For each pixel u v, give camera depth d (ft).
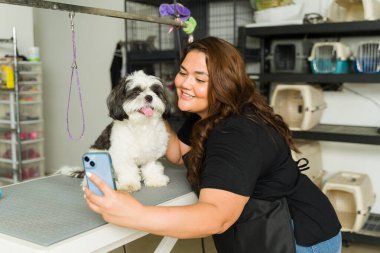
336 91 10.94
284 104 10.39
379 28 8.50
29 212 3.92
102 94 14.93
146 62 12.52
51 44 15.96
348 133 9.12
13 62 11.61
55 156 16.53
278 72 10.41
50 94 16.33
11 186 4.98
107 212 3.06
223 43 4.16
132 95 5.00
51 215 3.83
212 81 4.02
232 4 12.00
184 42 11.53
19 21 13.15
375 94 10.48
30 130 12.60
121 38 14.11
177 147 5.47
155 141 5.06
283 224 3.96
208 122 4.03
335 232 4.28
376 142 8.76
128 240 3.78
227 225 3.44
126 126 5.00
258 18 10.44
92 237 3.38
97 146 5.28
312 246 4.14
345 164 11.07
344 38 10.59
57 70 15.97
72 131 15.90
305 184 4.41
